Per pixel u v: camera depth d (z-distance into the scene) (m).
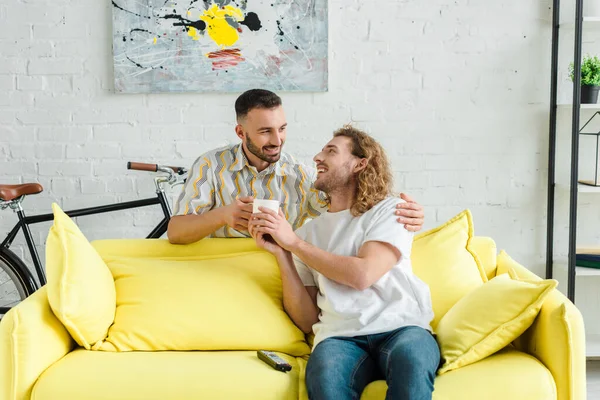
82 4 3.39
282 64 3.42
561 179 3.44
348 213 2.28
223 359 2.11
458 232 2.47
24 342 1.96
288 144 3.48
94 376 1.98
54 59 3.41
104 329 2.20
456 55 3.49
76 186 3.47
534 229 3.58
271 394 1.96
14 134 3.44
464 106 3.51
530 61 3.51
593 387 3.03
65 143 3.45
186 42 3.39
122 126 3.45
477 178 3.55
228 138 3.47
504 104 3.52
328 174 2.27
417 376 1.85
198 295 2.28
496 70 3.51
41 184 3.46
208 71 3.41
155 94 3.44
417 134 3.52
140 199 3.46
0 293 3.58
